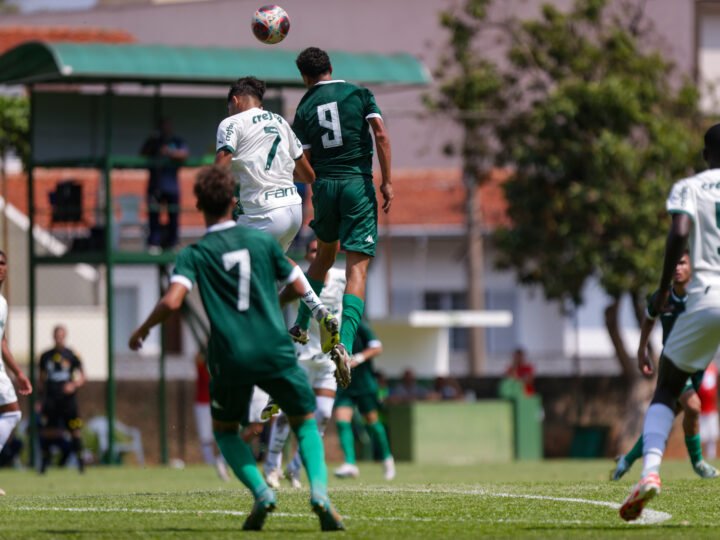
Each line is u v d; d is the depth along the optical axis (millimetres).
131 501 32219
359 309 35406
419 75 83188
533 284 100000
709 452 86688
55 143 82062
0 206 104125
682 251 25156
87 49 76938
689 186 25438
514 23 102625
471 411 87938
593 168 93938
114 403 81000
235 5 156875
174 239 82125
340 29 156875
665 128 94438
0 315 41344
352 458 57562
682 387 26016
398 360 100375
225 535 23953
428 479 55594
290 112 92188
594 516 27797
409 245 134125
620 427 98438
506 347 137250
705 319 25188
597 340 138500
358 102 36062
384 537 23672
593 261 94062
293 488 40250
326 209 36000
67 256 81000
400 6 156000
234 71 79688
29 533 24562
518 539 23516
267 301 24016
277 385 24125
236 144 35812
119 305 122750
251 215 36062
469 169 102625
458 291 135000
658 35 107688
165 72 77938
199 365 75188
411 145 150250
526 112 98688
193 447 89438
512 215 98938
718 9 132625
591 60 97812
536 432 90062
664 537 23812
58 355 69812
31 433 78625
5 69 80125
